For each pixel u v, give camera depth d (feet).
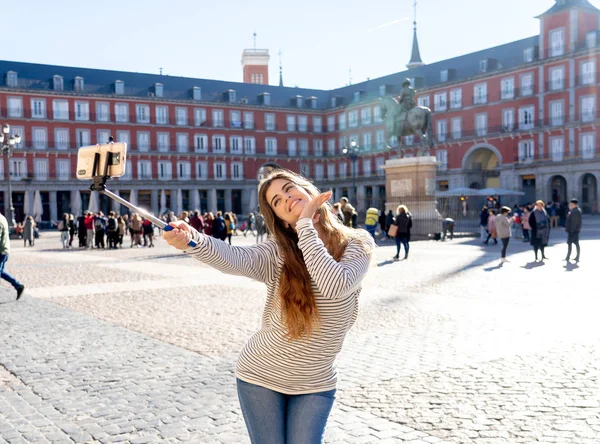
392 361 20.45
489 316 27.84
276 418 8.21
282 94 242.58
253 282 43.21
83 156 8.13
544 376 18.29
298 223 7.68
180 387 18.22
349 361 20.58
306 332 7.89
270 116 233.76
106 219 98.17
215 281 44.24
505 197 179.93
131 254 74.43
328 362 8.21
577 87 166.81
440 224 84.53
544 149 173.68
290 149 238.07
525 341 22.80
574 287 36.52
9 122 188.75
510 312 28.71
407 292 35.73
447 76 203.00
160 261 63.21
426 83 212.84
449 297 33.60
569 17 170.09
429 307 30.55
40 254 76.89
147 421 15.39
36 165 192.44
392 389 17.40
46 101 194.70
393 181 88.07
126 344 23.99
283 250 8.06
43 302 35.22
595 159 160.15
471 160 197.57
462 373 18.83
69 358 21.90
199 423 15.19
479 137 189.26
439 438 13.70
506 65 189.06
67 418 15.75
